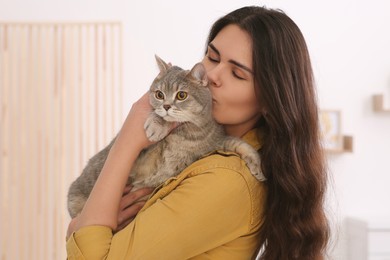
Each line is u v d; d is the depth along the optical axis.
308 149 1.21
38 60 3.11
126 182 1.26
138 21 3.33
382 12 3.75
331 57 3.67
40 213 3.13
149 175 1.36
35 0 3.19
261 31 1.17
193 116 1.32
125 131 1.19
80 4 3.25
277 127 1.19
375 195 3.75
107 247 1.05
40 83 3.11
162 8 3.37
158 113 1.31
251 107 1.24
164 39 3.37
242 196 1.12
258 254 1.38
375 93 3.75
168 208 1.06
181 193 1.08
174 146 1.35
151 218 1.05
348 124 3.72
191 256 1.08
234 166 1.13
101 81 3.25
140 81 3.33
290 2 3.60
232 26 1.23
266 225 1.20
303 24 3.63
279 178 1.18
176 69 1.44
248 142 1.32
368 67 3.73
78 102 3.19
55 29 3.10
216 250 1.13
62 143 3.13
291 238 1.19
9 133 3.11
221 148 1.29
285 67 1.17
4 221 3.07
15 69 3.12
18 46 3.12
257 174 1.18
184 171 1.19
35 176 3.14
